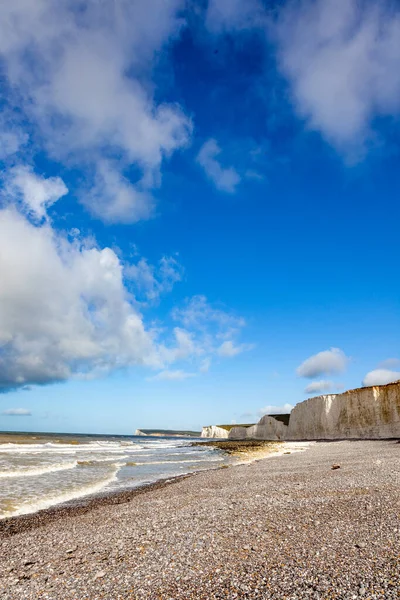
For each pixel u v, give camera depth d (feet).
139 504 50.37
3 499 56.90
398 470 58.59
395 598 17.83
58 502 56.34
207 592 20.26
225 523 34.45
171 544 29.22
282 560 23.82
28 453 148.56
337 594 18.72
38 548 30.89
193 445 282.56
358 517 32.55
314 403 277.85
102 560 26.86
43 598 21.09
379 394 219.20
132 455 166.61
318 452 132.87
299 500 41.88
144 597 20.29
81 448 200.64
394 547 24.26
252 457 141.49
